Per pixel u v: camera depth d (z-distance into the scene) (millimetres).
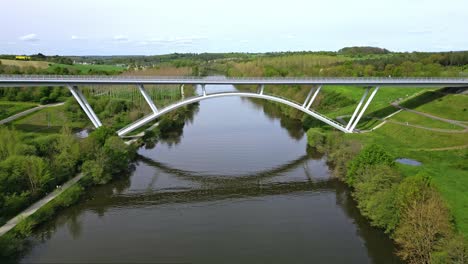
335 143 54438
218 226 36156
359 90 90125
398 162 45469
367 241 32781
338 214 38500
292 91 93250
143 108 81062
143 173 51469
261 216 38406
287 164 55219
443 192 35688
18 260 29953
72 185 43000
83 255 30750
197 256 30609
